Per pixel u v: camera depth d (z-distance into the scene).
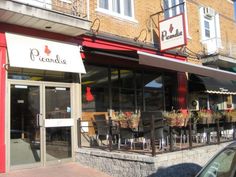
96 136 11.48
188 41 16.44
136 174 8.72
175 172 8.74
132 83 13.48
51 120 10.29
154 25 14.44
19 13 8.89
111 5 12.95
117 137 10.80
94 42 11.65
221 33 19.25
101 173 9.44
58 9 10.52
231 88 15.99
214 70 13.76
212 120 11.37
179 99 15.23
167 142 10.06
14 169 9.38
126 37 13.05
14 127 9.51
